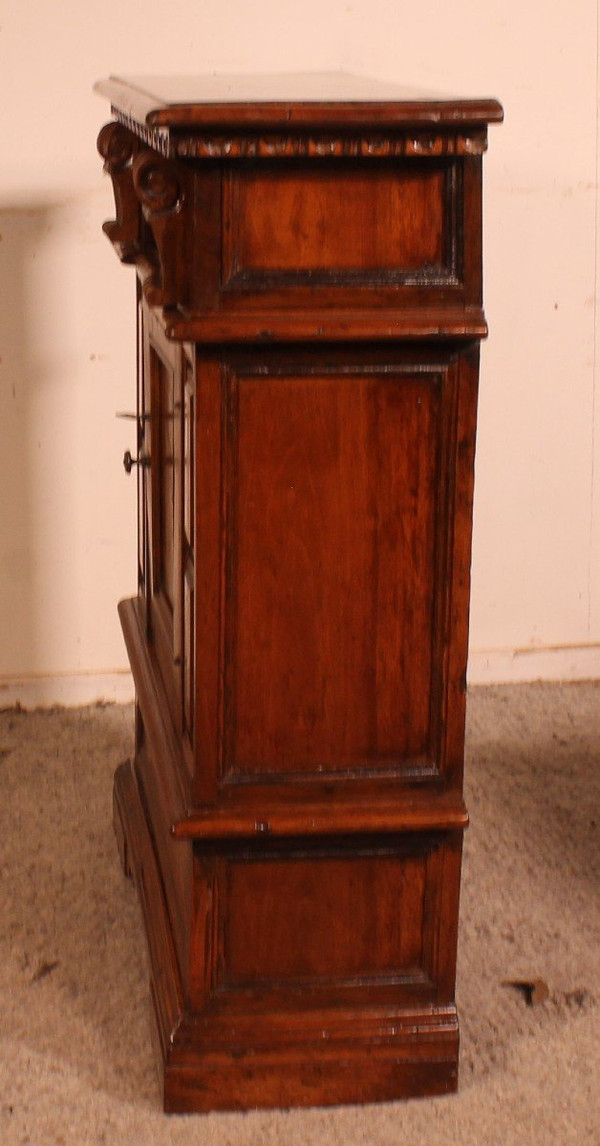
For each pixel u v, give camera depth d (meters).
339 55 3.31
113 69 3.23
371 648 2.04
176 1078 2.14
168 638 2.43
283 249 1.87
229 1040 2.15
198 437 1.92
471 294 1.90
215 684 2.02
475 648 3.75
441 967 2.19
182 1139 2.11
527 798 3.15
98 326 3.36
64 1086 2.22
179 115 1.75
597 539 3.71
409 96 1.95
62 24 3.18
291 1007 2.18
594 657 3.79
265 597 2.00
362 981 2.18
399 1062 2.18
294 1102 2.18
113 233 2.40
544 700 3.68
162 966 2.29
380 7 3.29
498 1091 2.22
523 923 2.68
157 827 2.58
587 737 3.47
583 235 3.47
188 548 2.12
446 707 2.06
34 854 2.90
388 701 2.07
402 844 2.12
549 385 3.56
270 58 3.29
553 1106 2.19
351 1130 2.13
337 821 2.06
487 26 3.33
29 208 3.27
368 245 1.88
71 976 2.50
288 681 2.04
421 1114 2.17
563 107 3.39
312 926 2.15
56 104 3.22
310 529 1.98
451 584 2.01
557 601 3.74
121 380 3.40
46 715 3.54
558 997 2.46
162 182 1.82
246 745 2.06
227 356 1.90
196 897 2.10
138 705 2.85
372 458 1.96
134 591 3.55
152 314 2.43
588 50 3.37
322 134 1.80
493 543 3.67
